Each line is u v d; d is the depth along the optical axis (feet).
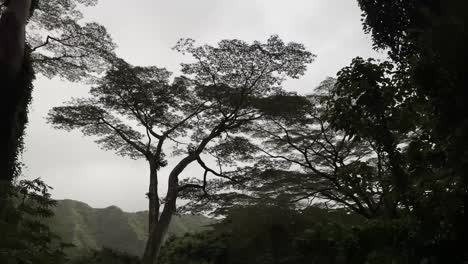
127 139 86.63
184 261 85.05
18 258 12.28
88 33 64.90
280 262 73.20
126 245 190.29
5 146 30.94
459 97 14.71
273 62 78.23
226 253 81.87
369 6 26.86
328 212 82.58
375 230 41.45
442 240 17.57
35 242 13.25
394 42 25.88
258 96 84.28
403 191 18.86
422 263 18.40
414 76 15.84
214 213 88.22
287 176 86.38
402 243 21.56
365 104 19.22
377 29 26.73
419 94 17.43
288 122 86.48
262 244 78.69
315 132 87.76
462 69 14.37
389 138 19.43
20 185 13.80
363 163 24.12
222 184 84.23
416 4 21.58
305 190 87.51
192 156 82.33
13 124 33.37
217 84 81.76
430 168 17.95
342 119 20.02
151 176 82.12
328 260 56.85
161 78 85.40
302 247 64.13
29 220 13.55
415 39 17.95
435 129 15.99
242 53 77.51
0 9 38.81
